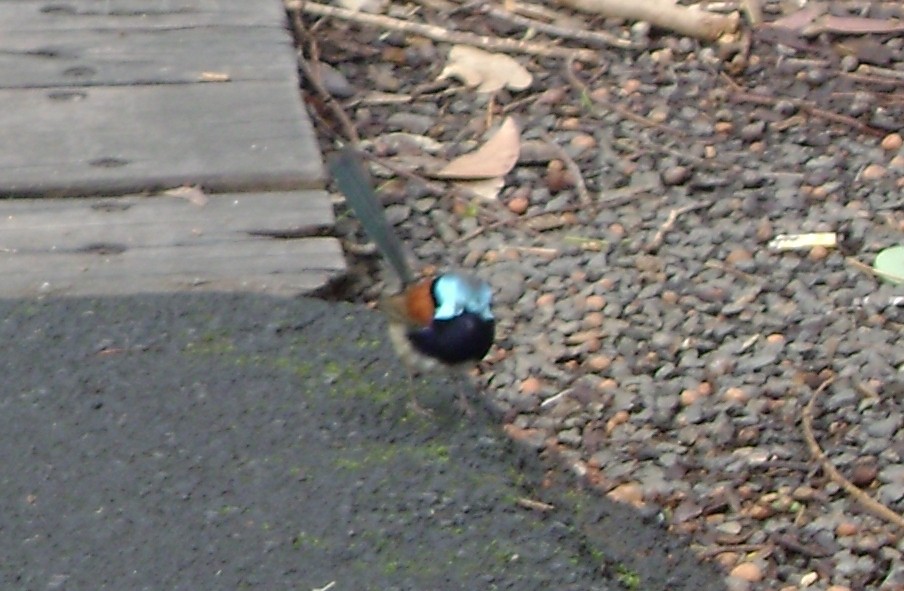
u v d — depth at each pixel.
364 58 13.30
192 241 9.98
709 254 11.41
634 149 12.49
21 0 12.07
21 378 8.70
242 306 9.51
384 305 9.11
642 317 10.70
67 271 9.61
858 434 9.78
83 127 10.81
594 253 11.33
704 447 9.66
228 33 12.00
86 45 11.68
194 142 10.77
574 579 7.86
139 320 9.27
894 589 8.83
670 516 9.15
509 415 9.73
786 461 9.56
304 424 8.61
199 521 7.78
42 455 8.13
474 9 13.95
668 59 13.62
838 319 10.76
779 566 8.92
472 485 8.38
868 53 13.80
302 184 10.56
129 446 8.26
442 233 11.44
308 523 7.85
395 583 7.55
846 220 11.78
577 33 13.70
